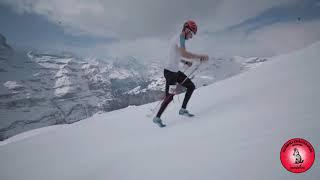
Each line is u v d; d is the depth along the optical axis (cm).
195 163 242
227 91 691
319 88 348
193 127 391
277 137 228
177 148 307
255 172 184
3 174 418
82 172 350
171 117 563
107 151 419
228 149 244
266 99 394
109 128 619
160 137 399
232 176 192
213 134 311
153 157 306
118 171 305
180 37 471
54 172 382
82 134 617
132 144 413
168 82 487
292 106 309
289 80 484
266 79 625
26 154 523
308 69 532
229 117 368
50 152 506
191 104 671
